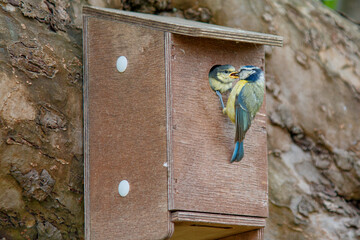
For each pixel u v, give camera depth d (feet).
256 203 22.29
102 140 22.86
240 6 31.42
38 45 23.84
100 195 22.62
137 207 21.34
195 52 21.61
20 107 22.63
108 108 22.84
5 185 22.21
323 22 33.35
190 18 31.14
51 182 23.26
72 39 25.27
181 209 20.43
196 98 21.40
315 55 32.40
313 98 32.07
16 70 22.84
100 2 27.66
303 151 31.83
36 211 23.02
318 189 31.45
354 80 33.06
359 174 32.32
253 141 22.72
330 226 30.96
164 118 20.92
